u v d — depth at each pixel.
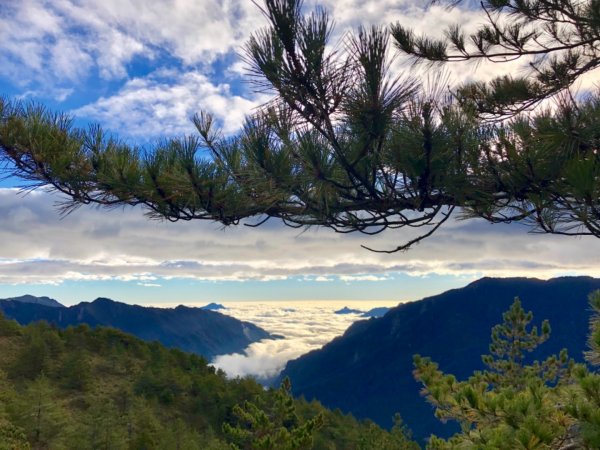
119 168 5.37
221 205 5.40
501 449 3.46
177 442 87.44
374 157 4.48
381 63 3.96
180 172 5.19
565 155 4.45
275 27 4.00
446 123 4.24
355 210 5.21
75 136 5.58
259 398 27.27
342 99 4.13
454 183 4.57
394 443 54.59
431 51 8.53
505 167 4.59
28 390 93.56
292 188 4.89
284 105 4.48
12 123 5.16
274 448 23.78
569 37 8.07
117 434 85.44
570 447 3.45
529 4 7.62
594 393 3.33
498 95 8.23
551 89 8.17
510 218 5.30
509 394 4.20
